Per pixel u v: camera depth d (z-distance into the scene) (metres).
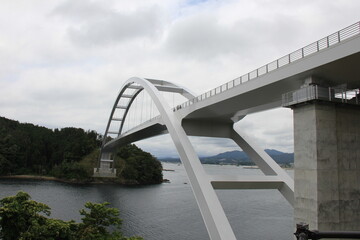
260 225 41.88
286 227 40.94
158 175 115.06
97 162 115.62
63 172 106.62
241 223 42.97
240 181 23.41
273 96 23.28
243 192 78.00
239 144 31.41
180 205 59.00
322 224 17.17
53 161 120.75
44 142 125.75
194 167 24.00
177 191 83.38
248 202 61.75
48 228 19.17
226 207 55.62
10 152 112.50
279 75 19.81
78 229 21.75
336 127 18.47
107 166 110.00
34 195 66.69
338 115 18.69
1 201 19.88
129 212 51.22
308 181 18.00
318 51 17.25
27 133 127.25
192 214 49.91
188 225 42.31
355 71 17.67
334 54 16.25
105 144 102.00
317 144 17.67
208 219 20.61
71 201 60.72
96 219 22.25
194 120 31.81
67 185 91.62
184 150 26.00
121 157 119.38
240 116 30.31
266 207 55.94
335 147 18.19
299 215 18.38
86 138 127.38
